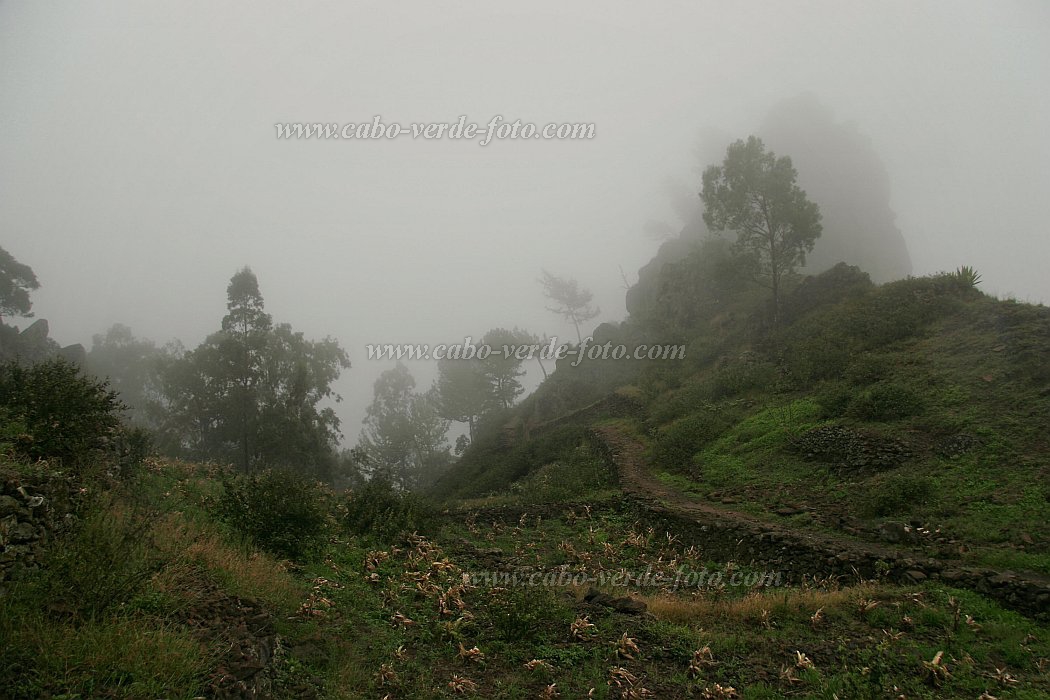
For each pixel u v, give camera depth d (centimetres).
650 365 3497
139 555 600
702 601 848
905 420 1391
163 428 3981
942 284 2036
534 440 3138
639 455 2053
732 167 2909
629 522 1412
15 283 4866
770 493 1369
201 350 4153
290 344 4422
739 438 1759
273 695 481
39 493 553
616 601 786
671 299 4275
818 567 940
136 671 404
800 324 2508
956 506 1019
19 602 445
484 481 2886
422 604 785
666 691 572
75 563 493
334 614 701
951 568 827
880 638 675
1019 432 1155
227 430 3769
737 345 2892
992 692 555
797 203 2784
